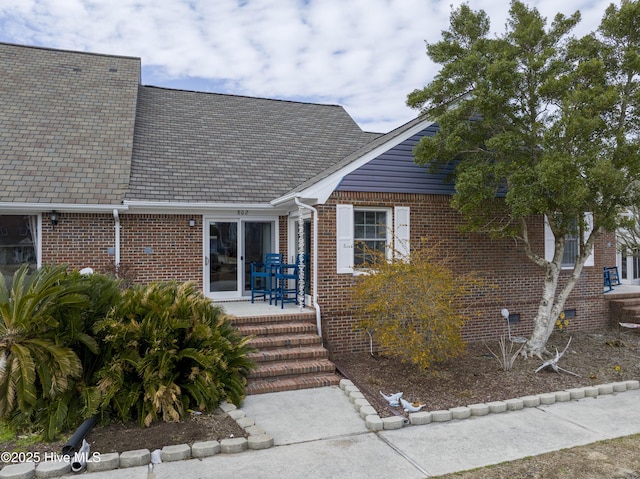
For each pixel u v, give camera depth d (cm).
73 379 610
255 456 521
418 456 520
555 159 778
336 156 1445
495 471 481
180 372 665
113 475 473
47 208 975
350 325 984
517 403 678
